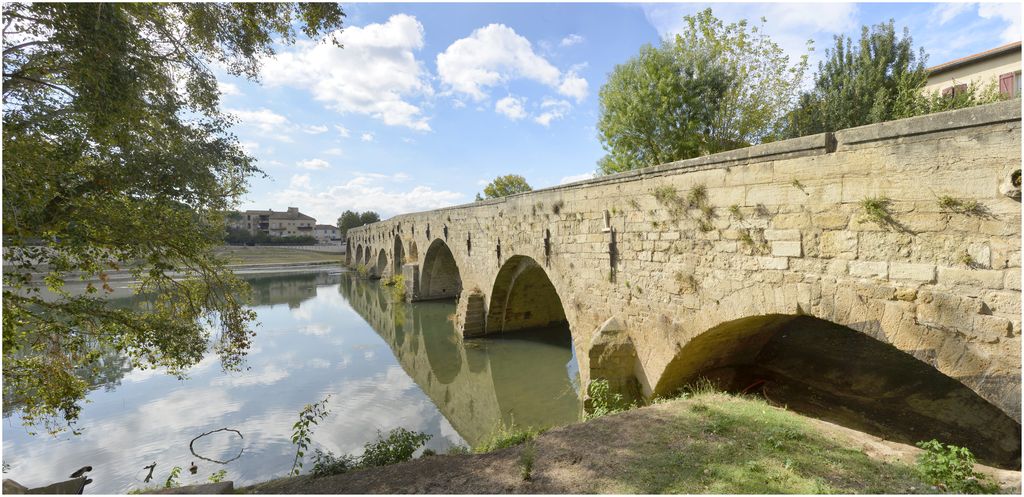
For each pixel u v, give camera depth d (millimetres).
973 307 4906
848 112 16312
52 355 8289
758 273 7367
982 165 4820
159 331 8531
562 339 22312
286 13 7336
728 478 5207
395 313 31047
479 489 5535
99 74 5727
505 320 23062
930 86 21312
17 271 6664
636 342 10484
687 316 8922
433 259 33344
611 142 23203
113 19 5824
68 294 8062
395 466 6941
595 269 11945
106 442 12602
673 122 19203
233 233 105062
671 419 7461
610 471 5691
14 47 5832
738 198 7715
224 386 17312
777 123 19734
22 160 5621
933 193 5230
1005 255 4664
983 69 19594
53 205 6391
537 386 16500
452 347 22234
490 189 60344
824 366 10633
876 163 5785
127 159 7094
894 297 5594
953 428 8172
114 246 7328
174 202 7594
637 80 19938
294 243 113125
